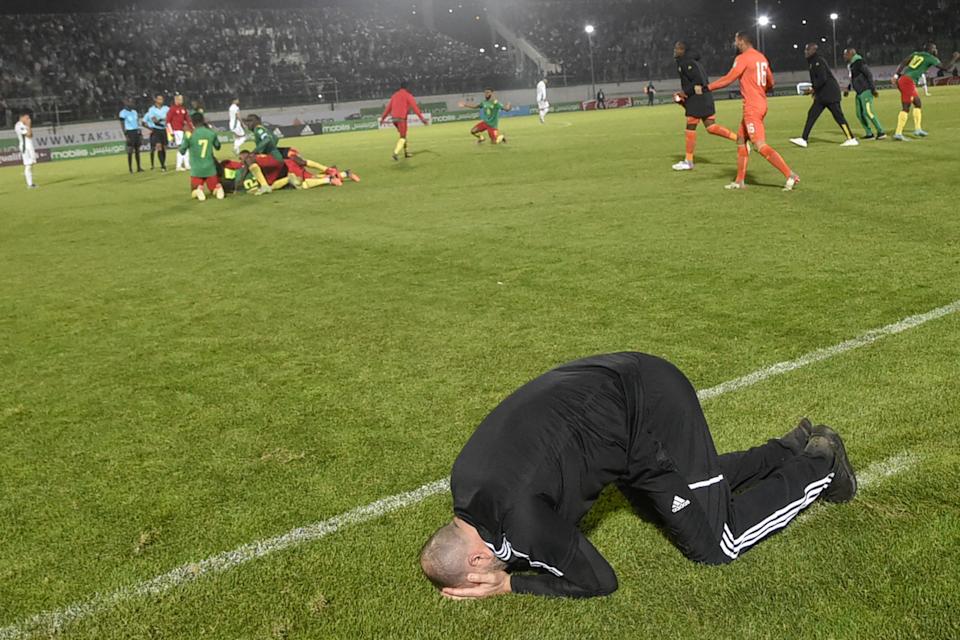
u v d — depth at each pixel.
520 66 58.66
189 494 3.50
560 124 32.06
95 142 37.19
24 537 3.25
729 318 5.30
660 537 2.88
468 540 2.39
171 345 5.74
